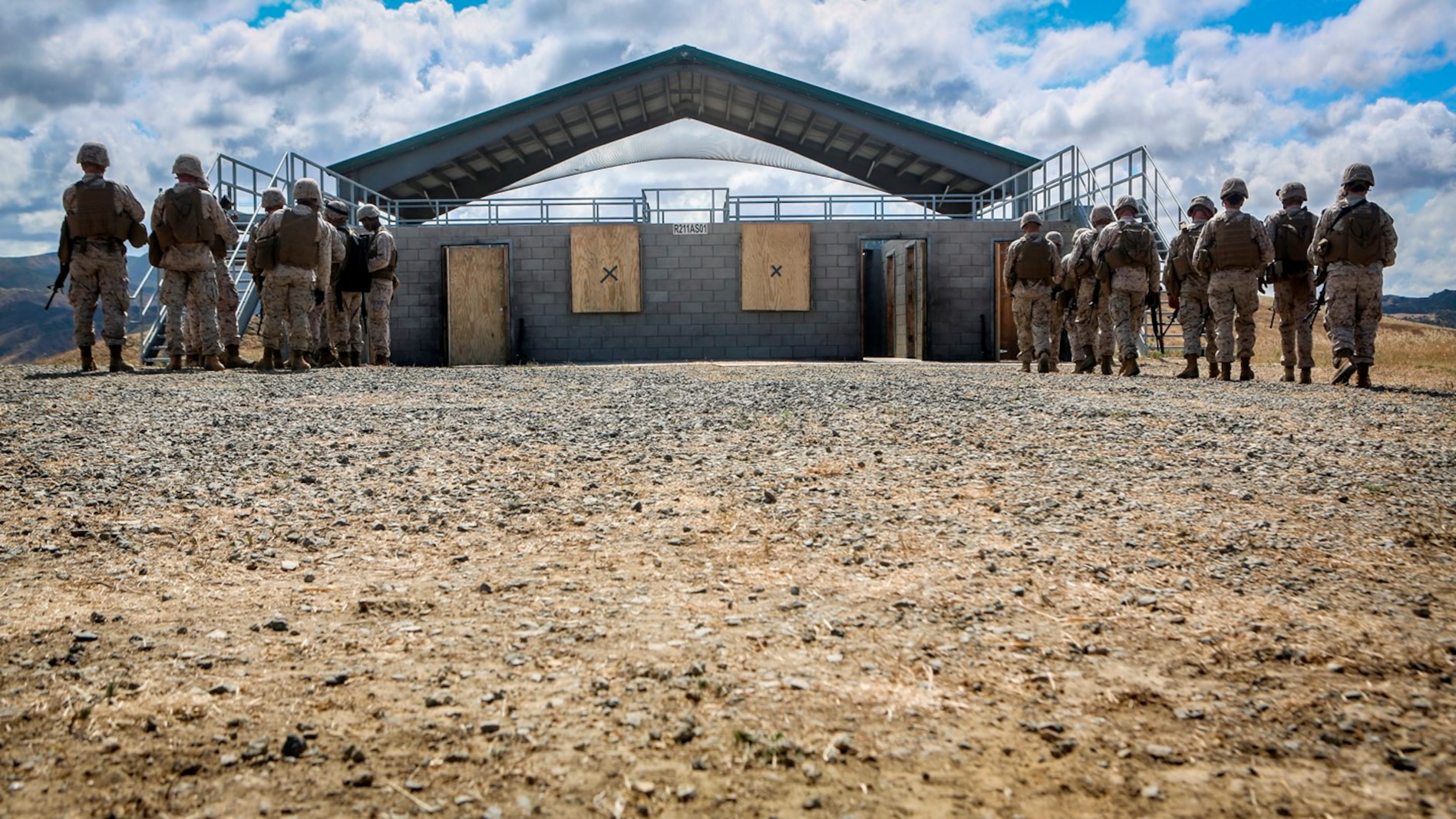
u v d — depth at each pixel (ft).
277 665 7.68
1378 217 30.76
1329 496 13.52
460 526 12.10
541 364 65.05
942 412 22.33
